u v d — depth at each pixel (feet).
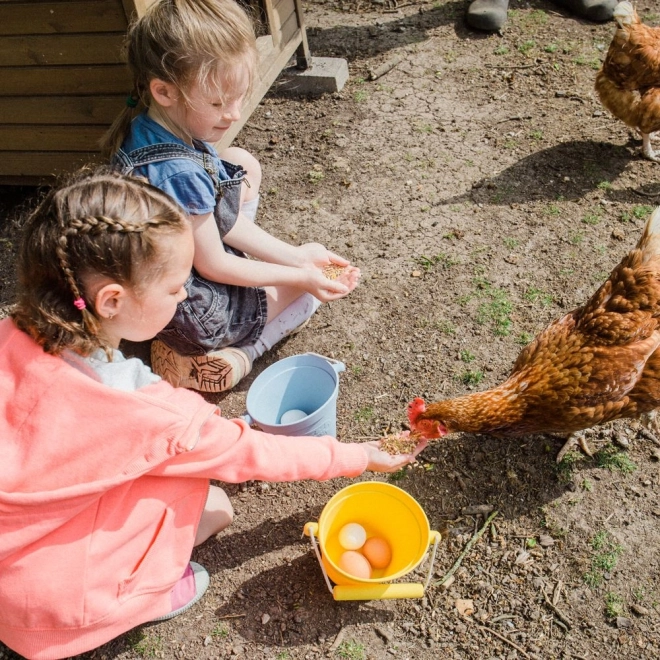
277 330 10.13
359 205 13.26
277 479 6.95
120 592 6.40
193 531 6.88
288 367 8.95
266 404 8.96
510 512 8.52
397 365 10.32
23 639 6.27
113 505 6.27
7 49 11.31
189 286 8.72
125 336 6.14
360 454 7.36
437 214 12.94
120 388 6.02
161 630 7.58
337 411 9.75
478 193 13.39
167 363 9.78
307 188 13.75
